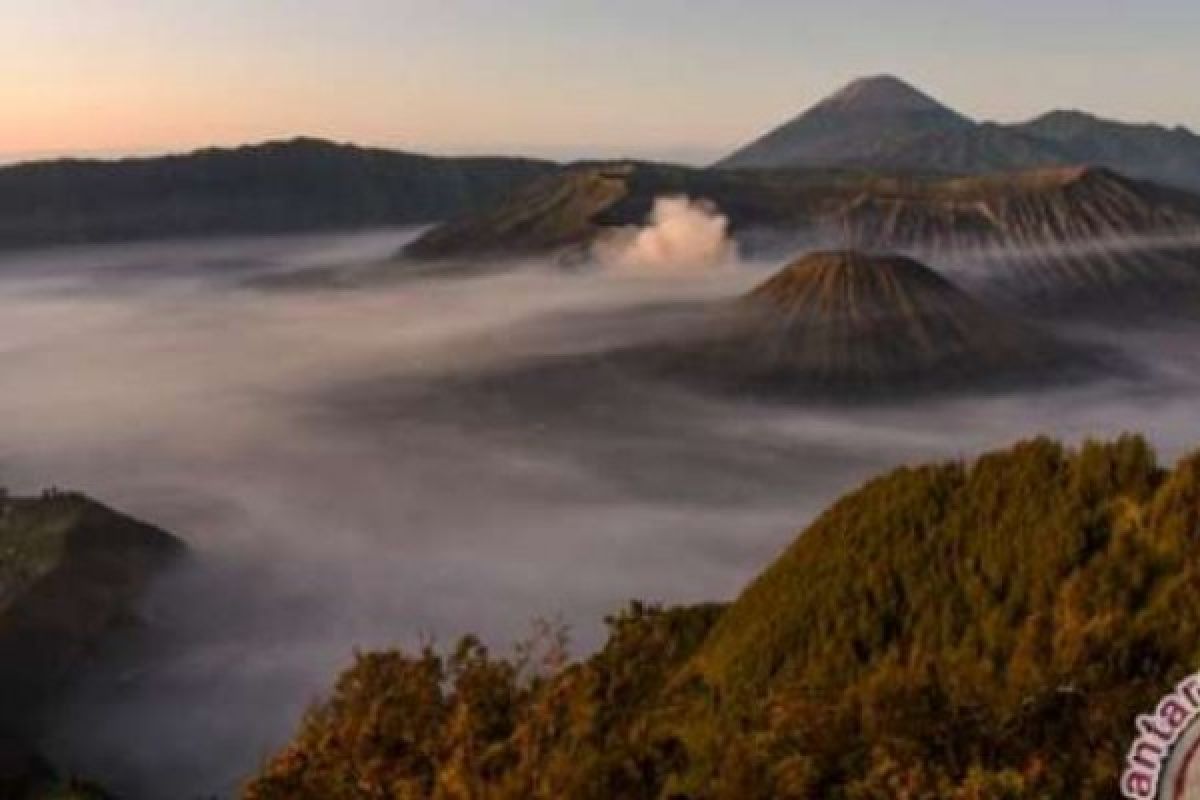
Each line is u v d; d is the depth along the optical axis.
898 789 21.69
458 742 24.14
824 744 23.80
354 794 24.42
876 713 24.36
